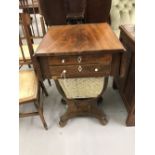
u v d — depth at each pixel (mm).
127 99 1359
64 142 1260
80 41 983
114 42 956
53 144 1252
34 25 2371
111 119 1417
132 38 1104
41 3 1462
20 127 1389
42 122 1328
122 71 970
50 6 1467
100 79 1119
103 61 934
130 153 1164
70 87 1163
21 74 1299
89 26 1223
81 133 1315
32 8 2242
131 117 1285
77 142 1255
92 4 1476
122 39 1340
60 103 1603
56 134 1318
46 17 1549
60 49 900
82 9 1487
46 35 1094
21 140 1289
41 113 1262
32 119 1456
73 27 1216
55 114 1493
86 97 1251
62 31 1148
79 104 1297
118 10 1932
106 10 1539
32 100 1138
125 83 1380
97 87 1174
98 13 1543
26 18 1123
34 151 1216
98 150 1196
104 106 1547
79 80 1116
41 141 1277
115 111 1491
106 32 1106
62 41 996
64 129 1352
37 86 1206
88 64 943
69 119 1415
